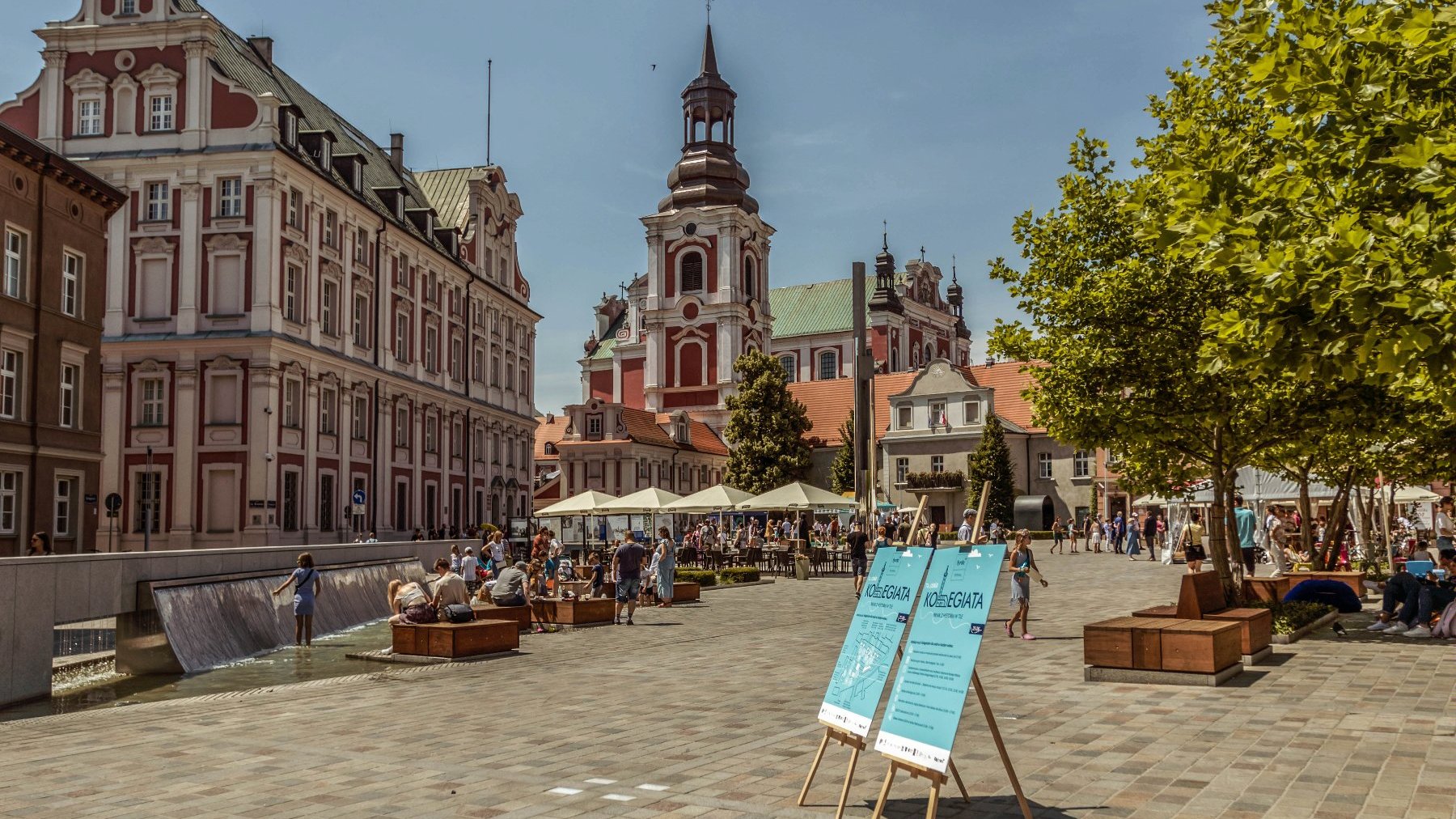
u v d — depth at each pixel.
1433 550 24.09
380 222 56.53
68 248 34.34
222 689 16.27
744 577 37.44
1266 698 12.14
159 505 46.50
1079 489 75.06
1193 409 18.03
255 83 52.22
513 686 14.77
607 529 56.62
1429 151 7.61
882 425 85.62
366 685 15.11
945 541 64.31
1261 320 8.77
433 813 7.83
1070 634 19.73
